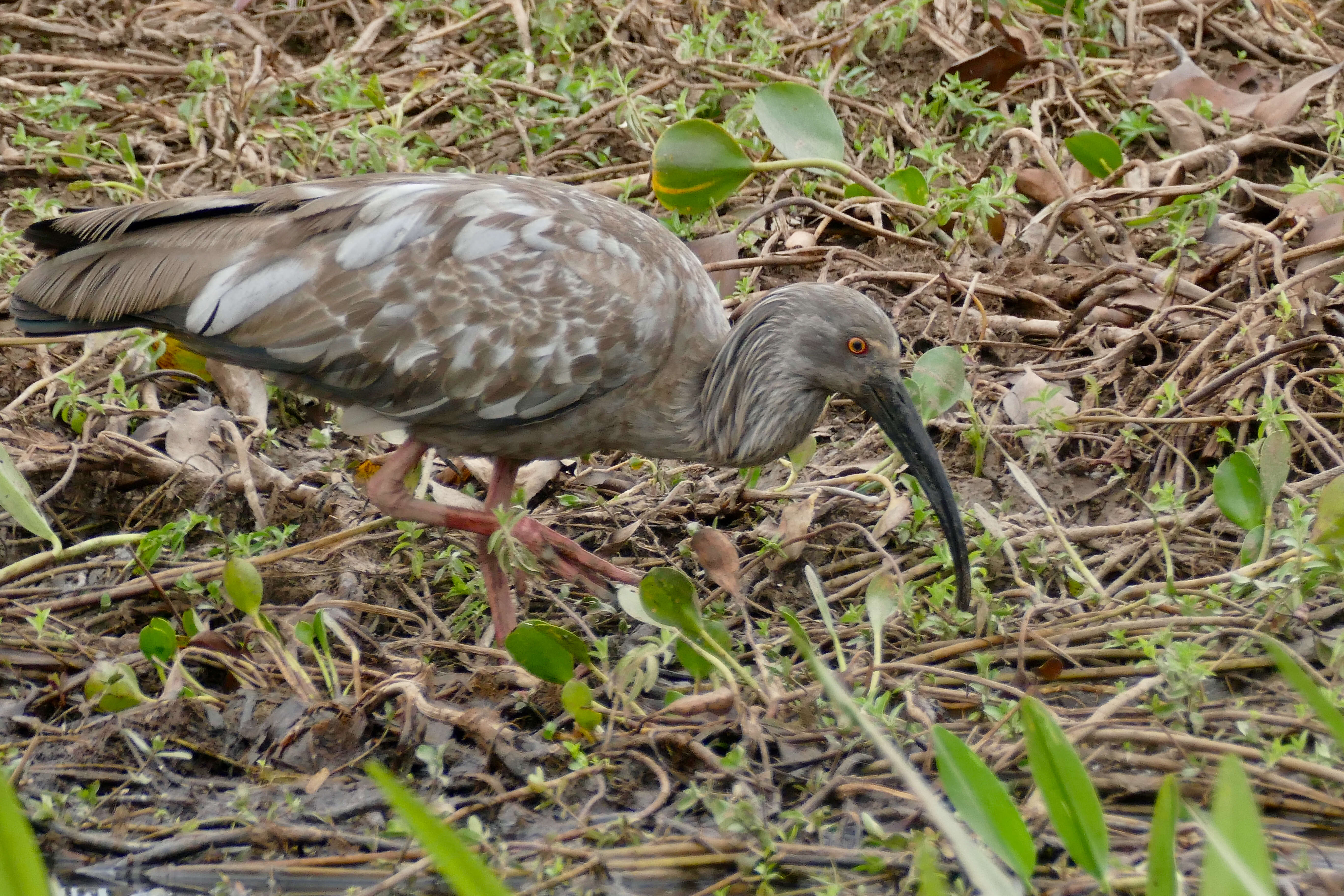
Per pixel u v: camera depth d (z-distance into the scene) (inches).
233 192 480.7
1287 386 446.6
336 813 327.3
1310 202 524.1
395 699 362.9
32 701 364.2
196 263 385.4
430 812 287.0
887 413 398.9
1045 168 565.6
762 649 370.6
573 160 590.9
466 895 217.6
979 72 604.1
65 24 645.3
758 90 554.6
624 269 387.5
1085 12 646.5
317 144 557.9
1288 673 243.3
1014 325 506.6
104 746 347.9
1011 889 215.3
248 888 311.6
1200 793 321.4
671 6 650.2
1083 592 396.8
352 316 380.5
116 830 325.1
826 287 401.7
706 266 508.7
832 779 327.0
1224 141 574.9
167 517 448.5
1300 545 361.7
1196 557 414.0
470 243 380.8
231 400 483.2
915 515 420.5
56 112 582.6
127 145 555.8
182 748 350.3
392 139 555.5
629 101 559.5
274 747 349.7
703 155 488.7
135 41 646.5
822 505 434.6
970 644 374.3
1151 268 505.7
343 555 423.5
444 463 474.3
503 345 381.1
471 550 429.1
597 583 396.8
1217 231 531.5
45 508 440.1
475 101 604.7
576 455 416.8
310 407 493.0
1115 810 325.7
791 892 303.4
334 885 311.9
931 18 641.6
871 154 595.8
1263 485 376.2
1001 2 631.2
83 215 397.4
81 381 486.0
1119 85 621.0
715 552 374.9
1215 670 363.6
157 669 373.1
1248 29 656.4
